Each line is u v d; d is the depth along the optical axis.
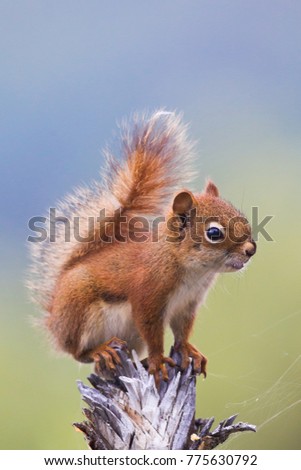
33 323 12.01
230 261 10.98
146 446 8.84
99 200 11.66
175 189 11.67
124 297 11.19
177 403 9.03
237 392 14.56
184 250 10.95
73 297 11.37
